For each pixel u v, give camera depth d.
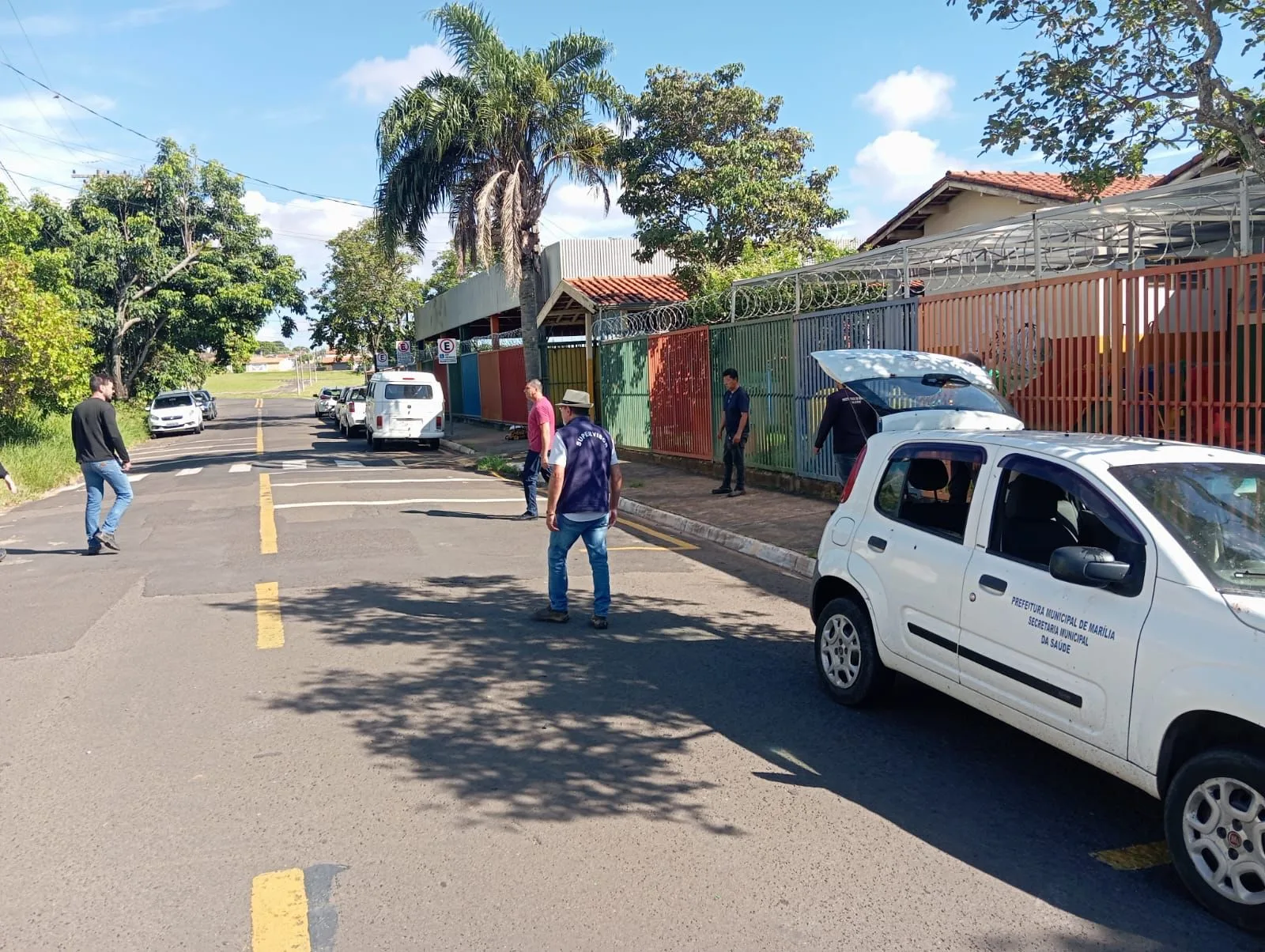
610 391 20.84
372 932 3.45
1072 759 5.07
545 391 26.06
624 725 5.49
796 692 6.08
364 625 7.54
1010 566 4.56
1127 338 8.98
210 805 4.47
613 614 7.99
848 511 5.86
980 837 4.20
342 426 33.09
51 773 4.84
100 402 10.50
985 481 4.86
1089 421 9.38
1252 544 3.99
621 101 21.03
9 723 5.52
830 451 13.11
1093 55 7.49
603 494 7.44
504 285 29.86
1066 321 9.61
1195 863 3.59
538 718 5.59
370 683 6.17
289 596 8.49
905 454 5.54
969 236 11.38
